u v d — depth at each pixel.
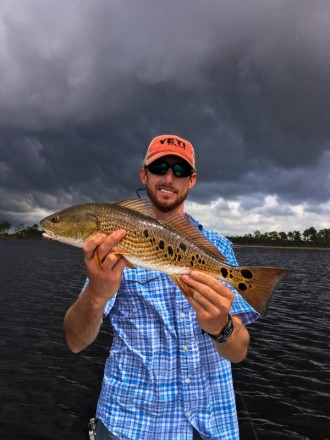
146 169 0.95
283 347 3.48
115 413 0.77
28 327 3.94
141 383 0.77
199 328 0.80
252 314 0.87
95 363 2.85
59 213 0.83
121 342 0.81
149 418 0.76
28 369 2.69
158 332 0.79
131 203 0.80
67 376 2.58
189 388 0.77
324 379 2.66
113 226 0.76
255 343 3.61
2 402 2.14
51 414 2.03
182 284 0.69
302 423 2.02
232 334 0.71
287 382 2.59
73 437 1.82
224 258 0.80
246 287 0.77
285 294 7.27
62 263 13.99
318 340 3.77
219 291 0.66
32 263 13.62
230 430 0.78
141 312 0.80
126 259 0.68
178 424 0.76
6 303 5.34
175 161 0.89
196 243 0.80
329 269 14.54
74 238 0.80
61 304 5.37
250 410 2.16
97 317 0.72
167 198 0.89
